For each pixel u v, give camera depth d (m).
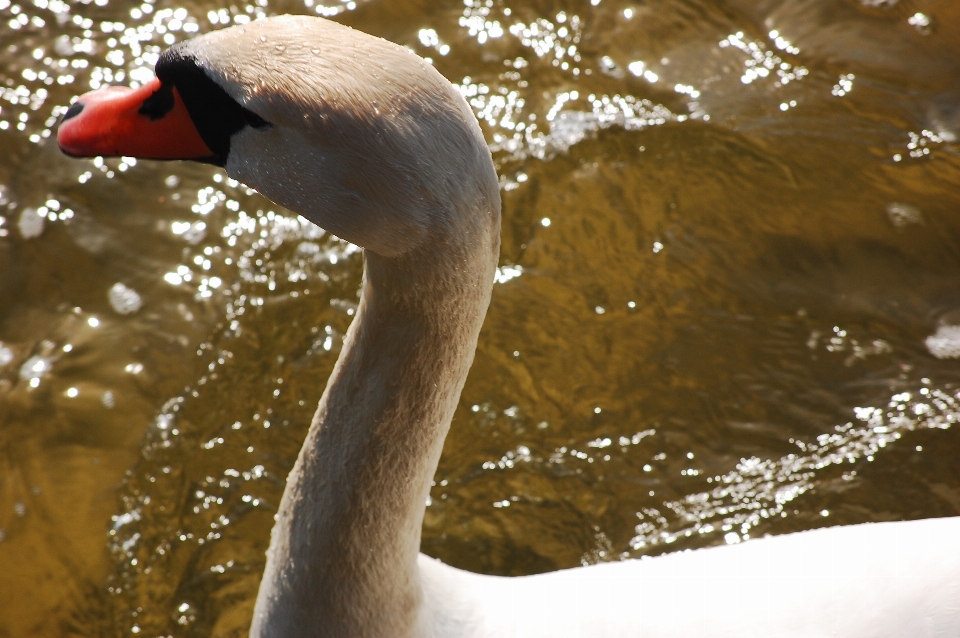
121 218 6.44
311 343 5.97
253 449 5.50
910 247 6.48
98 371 5.73
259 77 2.35
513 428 5.62
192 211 6.52
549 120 7.12
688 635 3.52
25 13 7.36
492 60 7.43
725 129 7.14
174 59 2.50
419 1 7.71
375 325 2.73
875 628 3.46
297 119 2.32
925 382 5.81
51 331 5.88
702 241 6.50
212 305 6.11
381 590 3.12
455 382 2.84
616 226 6.56
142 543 5.08
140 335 5.92
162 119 2.62
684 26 7.75
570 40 7.59
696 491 5.38
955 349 5.98
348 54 2.34
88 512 5.16
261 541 5.14
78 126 2.69
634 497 5.36
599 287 6.27
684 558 3.78
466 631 3.54
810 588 3.56
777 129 7.14
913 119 7.25
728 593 3.59
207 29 7.43
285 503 3.13
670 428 5.63
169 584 4.94
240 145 2.50
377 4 7.66
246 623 4.83
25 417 5.50
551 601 3.65
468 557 5.11
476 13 7.68
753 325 6.11
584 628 3.56
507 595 3.69
